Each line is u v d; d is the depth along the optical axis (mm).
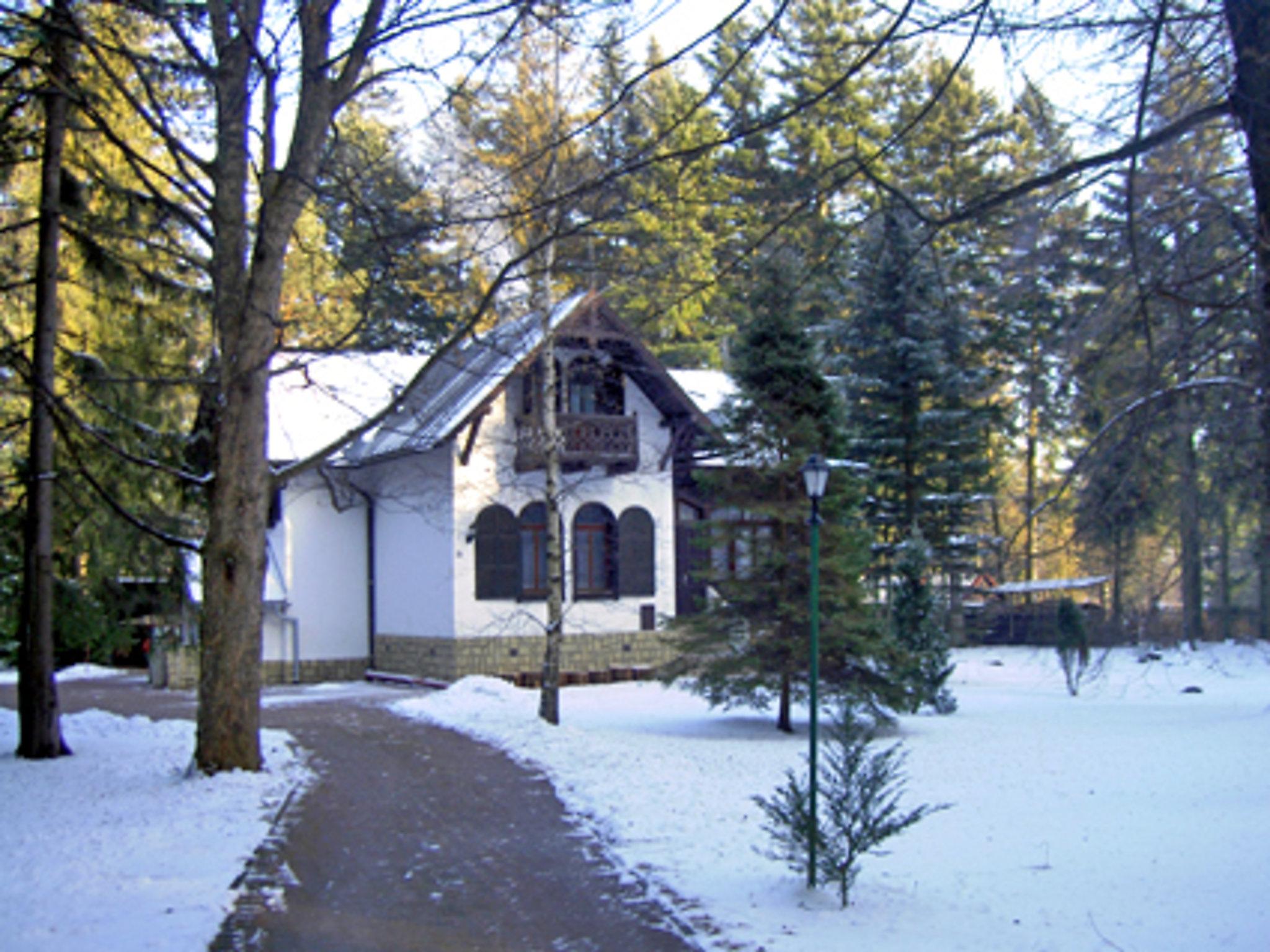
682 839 11016
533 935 8062
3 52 14102
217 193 13820
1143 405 8719
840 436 20031
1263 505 9336
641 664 28906
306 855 10266
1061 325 9062
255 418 13680
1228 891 8984
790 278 9805
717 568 20281
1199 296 7918
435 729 18844
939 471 34562
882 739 19078
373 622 30156
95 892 8438
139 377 14367
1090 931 8047
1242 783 14219
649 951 7719
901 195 6797
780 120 7293
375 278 15508
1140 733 19875
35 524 15305
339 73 14336
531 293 19266
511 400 27406
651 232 14508
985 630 41281
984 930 8148
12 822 10898
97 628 17906
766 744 18016
